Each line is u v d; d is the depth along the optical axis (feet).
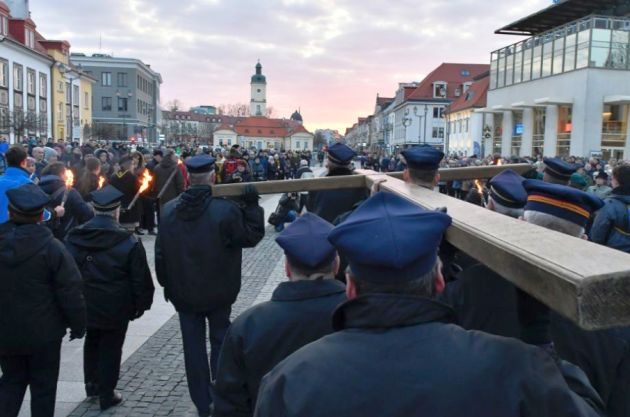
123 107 267.59
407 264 4.49
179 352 19.65
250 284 29.66
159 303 25.80
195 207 14.15
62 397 16.11
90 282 14.78
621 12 116.26
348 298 5.16
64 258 12.89
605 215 17.48
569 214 7.79
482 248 4.65
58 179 25.20
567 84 112.16
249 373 8.29
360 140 528.22
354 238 4.65
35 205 12.66
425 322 4.56
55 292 12.87
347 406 4.25
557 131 115.85
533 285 3.85
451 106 205.57
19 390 13.07
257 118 391.45
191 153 74.84
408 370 4.30
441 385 4.21
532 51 126.41
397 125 290.35
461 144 187.52
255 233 14.21
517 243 4.29
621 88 106.63
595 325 3.35
